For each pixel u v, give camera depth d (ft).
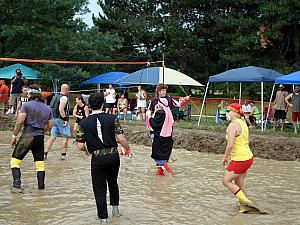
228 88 111.55
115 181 21.24
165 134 31.50
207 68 124.47
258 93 102.32
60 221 20.71
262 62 104.42
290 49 109.29
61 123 37.17
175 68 124.77
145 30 123.44
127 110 69.77
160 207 23.38
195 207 23.45
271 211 22.54
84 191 26.53
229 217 21.67
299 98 53.06
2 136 54.29
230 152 22.06
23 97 52.21
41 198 24.81
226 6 122.62
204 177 31.40
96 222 20.56
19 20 86.12
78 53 85.76
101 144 20.02
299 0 92.22
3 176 30.66
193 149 45.55
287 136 48.88
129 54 130.21
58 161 36.99
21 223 20.44
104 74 82.69
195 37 119.65
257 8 109.29
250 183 29.84
